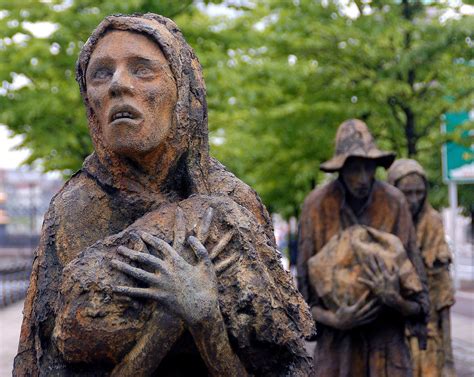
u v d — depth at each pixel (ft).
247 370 10.19
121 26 10.53
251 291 9.89
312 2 44.27
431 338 29.27
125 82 10.21
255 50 48.52
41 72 40.29
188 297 9.39
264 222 11.68
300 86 45.68
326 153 49.32
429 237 29.91
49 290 10.55
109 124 10.31
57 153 44.24
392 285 21.18
